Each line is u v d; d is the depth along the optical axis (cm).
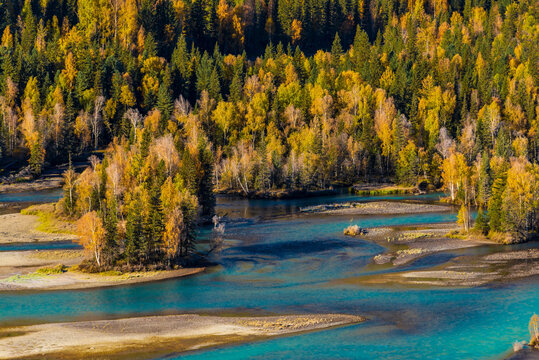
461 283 10388
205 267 12319
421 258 12594
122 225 12875
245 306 9344
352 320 8488
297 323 8375
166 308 9275
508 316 8462
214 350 7331
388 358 6962
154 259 12262
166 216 12469
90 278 11269
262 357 7069
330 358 7000
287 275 11575
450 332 7862
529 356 6894
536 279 10469
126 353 7231
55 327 8256
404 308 9012
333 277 11312
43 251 13400
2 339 7719
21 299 9806
